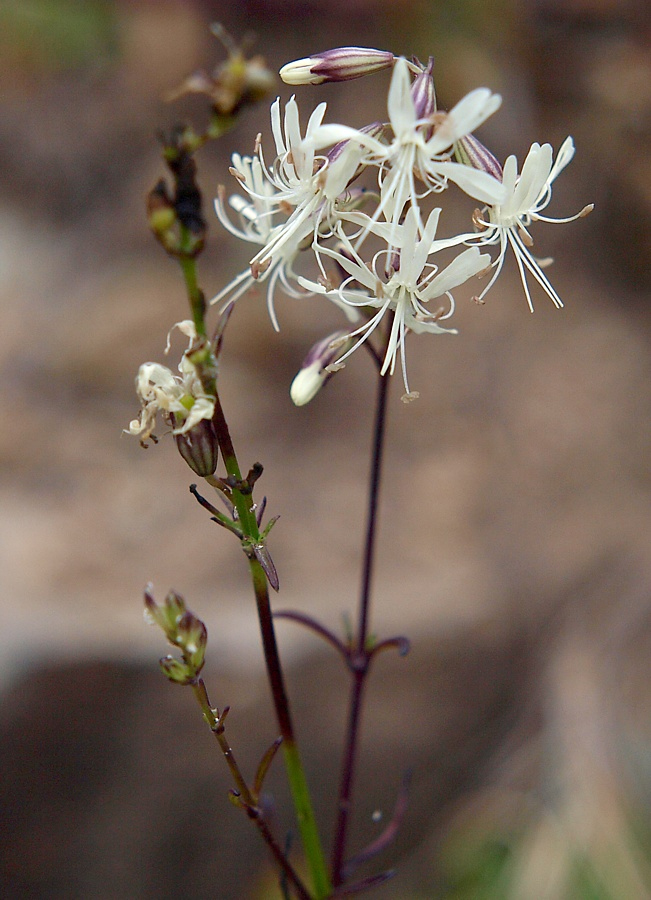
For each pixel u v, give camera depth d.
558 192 0.45
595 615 0.30
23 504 0.30
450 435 0.35
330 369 0.17
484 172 0.16
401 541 0.30
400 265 0.16
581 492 0.34
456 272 0.16
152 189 0.14
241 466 0.32
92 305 0.39
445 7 0.44
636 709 0.29
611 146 0.45
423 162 0.16
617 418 0.36
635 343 0.40
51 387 0.35
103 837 0.26
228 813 0.27
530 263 0.17
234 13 0.47
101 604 0.26
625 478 0.35
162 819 0.26
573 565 0.31
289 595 0.27
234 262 0.41
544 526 0.32
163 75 0.50
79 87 0.50
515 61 0.46
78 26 0.49
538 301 0.41
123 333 0.37
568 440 0.35
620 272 0.43
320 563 0.29
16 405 0.34
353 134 0.16
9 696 0.25
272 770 0.27
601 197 0.45
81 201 0.47
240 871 0.27
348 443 0.34
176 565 0.28
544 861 0.26
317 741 0.27
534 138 0.46
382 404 0.19
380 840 0.20
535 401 0.37
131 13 0.49
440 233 0.40
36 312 0.39
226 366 0.36
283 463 0.33
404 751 0.28
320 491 0.32
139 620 0.26
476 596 0.29
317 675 0.26
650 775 0.27
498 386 0.37
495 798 0.28
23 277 0.41
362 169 0.16
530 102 0.46
